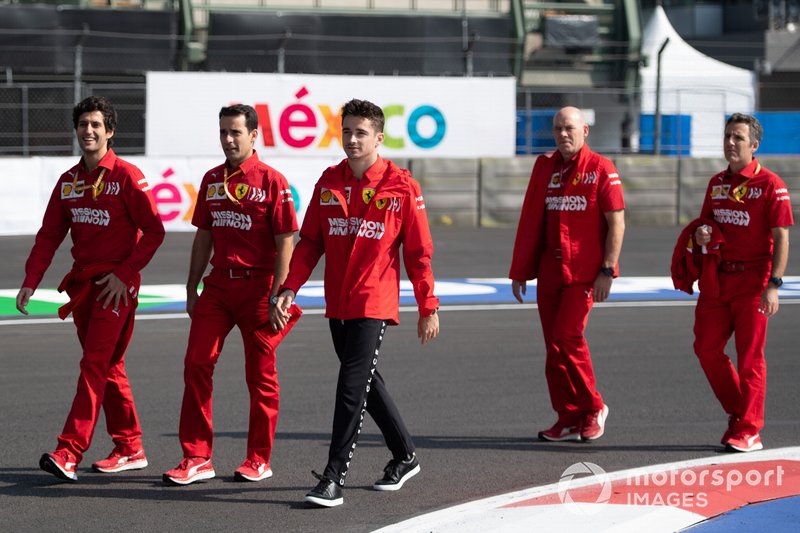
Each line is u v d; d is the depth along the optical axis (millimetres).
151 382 11828
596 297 9406
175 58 32625
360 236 7672
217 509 7480
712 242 9078
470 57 32281
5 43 31078
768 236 9031
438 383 11859
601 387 11680
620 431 9859
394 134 29797
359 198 7719
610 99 36094
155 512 7406
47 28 31391
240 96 28797
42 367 12578
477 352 13680
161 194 27031
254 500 7707
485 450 9203
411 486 8102
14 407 10586
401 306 17500
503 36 34812
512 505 7395
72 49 31406
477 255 24297
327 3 35719
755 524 6871
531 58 36688
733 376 9250
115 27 32031
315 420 10250
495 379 12086
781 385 11805
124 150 32188
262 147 28875
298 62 33031
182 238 26250
